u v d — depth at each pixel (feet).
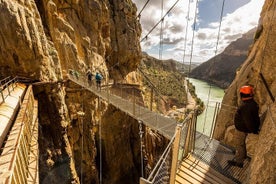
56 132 61.21
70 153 63.67
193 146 21.03
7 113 29.43
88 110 80.64
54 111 62.28
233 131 27.81
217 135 35.60
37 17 65.16
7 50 54.29
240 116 16.44
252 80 25.68
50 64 66.39
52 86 62.80
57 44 78.84
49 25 79.20
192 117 19.48
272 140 10.68
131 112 38.63
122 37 123.85
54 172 56.34
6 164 17.46
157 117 35.14
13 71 56.70
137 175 103.04
